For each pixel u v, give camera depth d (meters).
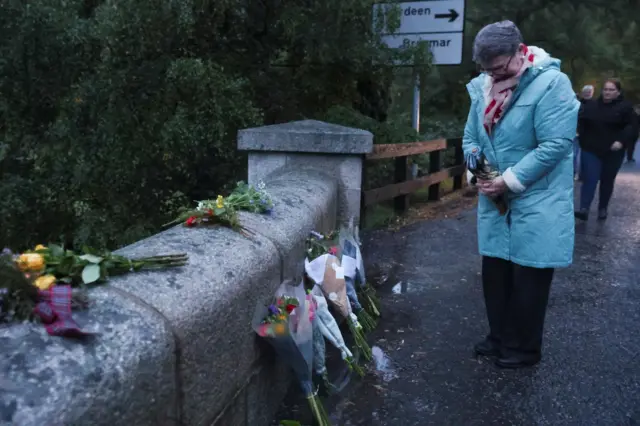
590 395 2.75
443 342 3.34
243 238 2.18
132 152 5.79
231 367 1.84
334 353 3.11
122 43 5.54
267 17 6.48
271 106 7.11
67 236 6.68
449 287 4.34
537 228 2.75
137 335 1.31
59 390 1.06
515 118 2.71
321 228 3.27
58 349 1.16
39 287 1.28
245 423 2.04
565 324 3.66
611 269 4.98
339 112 7.16
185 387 1.50
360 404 2.62
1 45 5.79
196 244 1.98
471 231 6.31
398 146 6.64
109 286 1.47
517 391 2.78
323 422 2.27
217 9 5.87
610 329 3.59
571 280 4.63
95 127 5.93
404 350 3.21
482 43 2.63
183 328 1.47
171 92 5.63
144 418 1.28
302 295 2.31
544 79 2.62
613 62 16.00
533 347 3.01
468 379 2.89
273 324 2.05
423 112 16.28
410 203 8.34
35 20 5.66
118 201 6.08
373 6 6.67
